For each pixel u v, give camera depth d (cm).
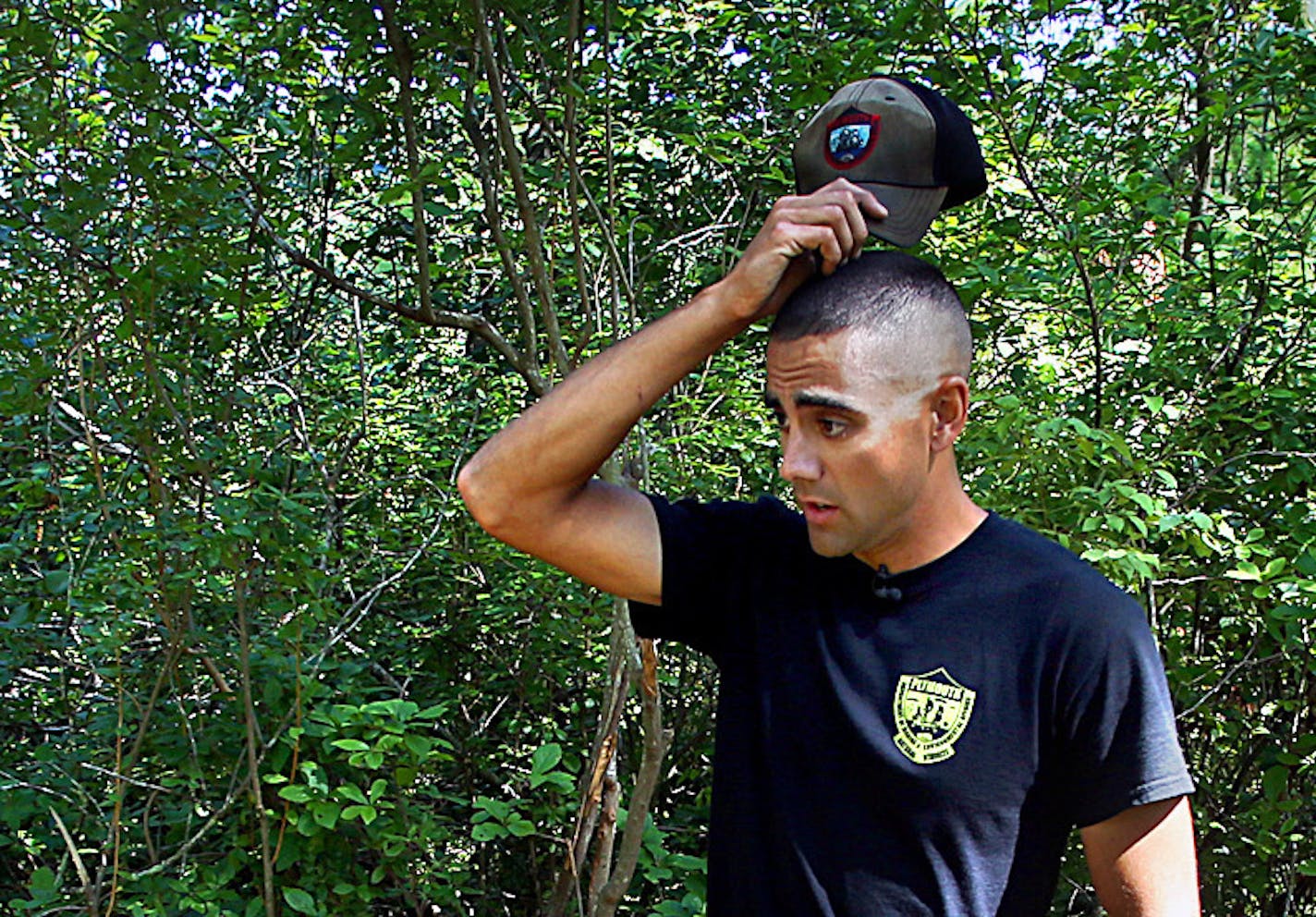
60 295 302
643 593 151
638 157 392
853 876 129
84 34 281
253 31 310
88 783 329
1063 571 132
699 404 370
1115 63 328
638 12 350
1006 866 128
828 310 130
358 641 372
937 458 135
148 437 296
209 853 316
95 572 290
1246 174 408
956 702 129
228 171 309
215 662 321
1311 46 334
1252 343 344
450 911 359
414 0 276
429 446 386
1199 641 330
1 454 331
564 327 387
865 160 140
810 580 142
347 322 405
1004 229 323
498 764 387
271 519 282
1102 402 331
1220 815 326
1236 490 317
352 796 277
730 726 143
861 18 344
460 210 344
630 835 267
